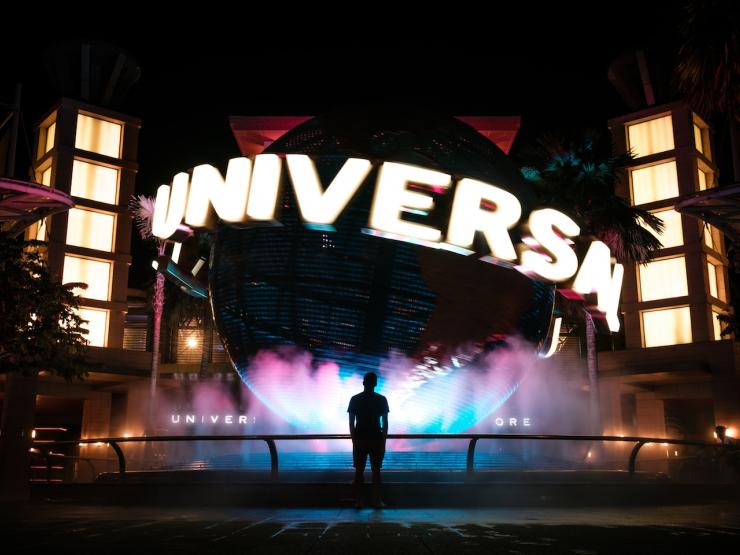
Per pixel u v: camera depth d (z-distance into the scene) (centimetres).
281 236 1152
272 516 764
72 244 4025
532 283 1234
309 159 1148
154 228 1373
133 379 3922
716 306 4022
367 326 1112
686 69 1777
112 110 4241
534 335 1253
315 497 972
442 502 960
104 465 3744
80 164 4128
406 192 1121
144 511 873
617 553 434
